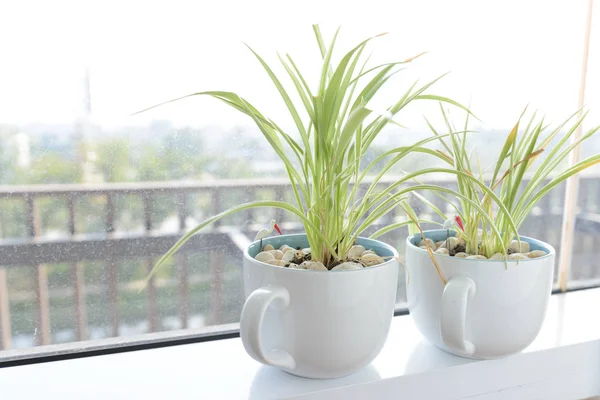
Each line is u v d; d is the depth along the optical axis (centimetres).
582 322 69
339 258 51
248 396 50
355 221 52
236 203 67
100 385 54
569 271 84
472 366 55
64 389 53
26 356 61
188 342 66
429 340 57
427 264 54
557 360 60
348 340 47
